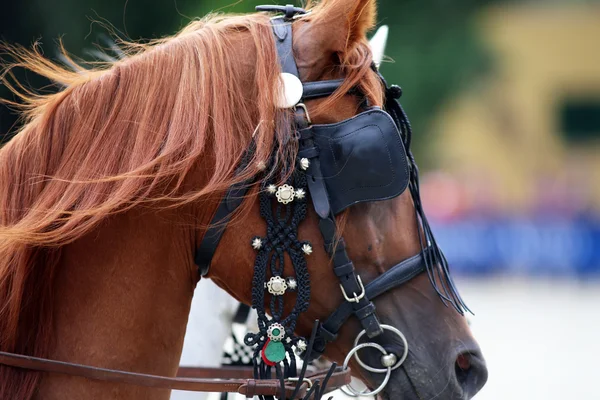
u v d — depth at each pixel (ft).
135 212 12.71
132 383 12.42
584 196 155.22
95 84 12.91
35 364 12.23
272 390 12.85
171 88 12.78
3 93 34.58
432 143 100.78
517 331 76.07
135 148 12.41
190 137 12.46
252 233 12.85
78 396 12.46
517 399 48.44
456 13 83.97
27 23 42.37
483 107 184.96
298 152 12.75
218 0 37.96
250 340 12.98
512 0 200.44
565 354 64.80
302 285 12.86
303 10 13.82
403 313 13.24
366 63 13.23
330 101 12.84
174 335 13.15
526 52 200.95
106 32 43.96
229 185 12.41
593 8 200.85
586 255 136.77
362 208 13.05
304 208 12.78
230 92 12.78
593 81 201.05
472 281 127.85
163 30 44.62
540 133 195.52
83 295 12.69
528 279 131.64
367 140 12.68
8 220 12.44
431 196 140.36
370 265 13.12
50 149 12.64
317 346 13.38
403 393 13.19
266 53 12.94
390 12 79.56
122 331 12.73
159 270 12.89
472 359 13.35
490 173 185.26
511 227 137.90
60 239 12.28
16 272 12.22
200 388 12.69
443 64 82.89
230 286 13.23
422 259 13.33
